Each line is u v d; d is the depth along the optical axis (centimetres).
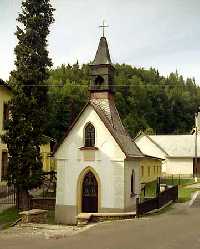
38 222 2409
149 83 13675
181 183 5500
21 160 2920
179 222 2202
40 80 3062
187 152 7225
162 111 12362
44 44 3122
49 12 3144
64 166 2916
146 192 4188
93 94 3050
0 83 3222
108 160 2820
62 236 1861
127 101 11231
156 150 7250
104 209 2802
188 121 13075
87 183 2878
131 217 2422
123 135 3042
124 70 13462
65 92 7788
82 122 2894
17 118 2975
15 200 3109
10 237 1859
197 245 1636
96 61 3041
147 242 1695
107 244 1666
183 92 13750
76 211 2861
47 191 3622
